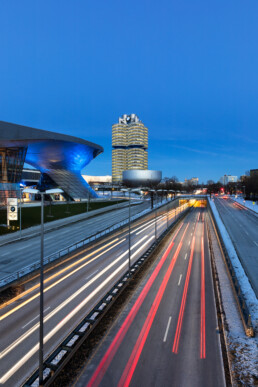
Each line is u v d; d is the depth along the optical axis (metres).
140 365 13.12
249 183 141.00
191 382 12.02
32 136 71.69
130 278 25.12
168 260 33.22
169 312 18.86
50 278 25.73
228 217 70.94
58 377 12.16
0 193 73.12
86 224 59.44
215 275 26.86
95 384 11.82
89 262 31.16
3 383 12.07
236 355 13.77
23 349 14.51
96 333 15.85
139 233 51.62
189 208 124.50
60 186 104.12
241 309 18.09
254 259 32.78
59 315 18.31
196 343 15.05
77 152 96.62
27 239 43.78
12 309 19.23
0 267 29.34
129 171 192.62
